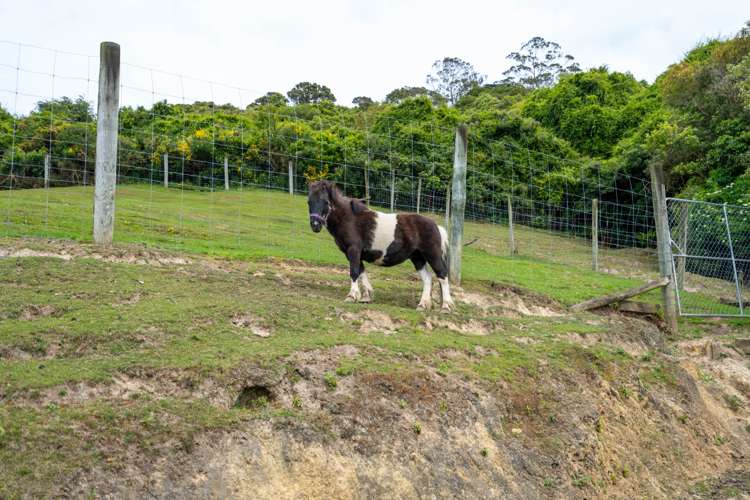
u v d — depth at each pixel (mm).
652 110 38438
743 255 22234
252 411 7676
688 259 22734
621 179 33062
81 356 8109
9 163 23438
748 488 10586
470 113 38219
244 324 9680
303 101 67000
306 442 7578
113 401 7238
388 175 26781
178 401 7434
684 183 31828
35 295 9562
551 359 11234
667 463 10812
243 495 6828
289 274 13172
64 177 24156
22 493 5848
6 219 14039
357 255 11953
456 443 8664
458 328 11820
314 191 11570
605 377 11617
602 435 10250
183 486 6574
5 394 6926
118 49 12484
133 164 26312
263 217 20703
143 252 12438
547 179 32344
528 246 25609
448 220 21500
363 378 8758
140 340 8523
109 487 6230
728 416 13164
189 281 11234
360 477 7648
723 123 29234
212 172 24625
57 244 12047
